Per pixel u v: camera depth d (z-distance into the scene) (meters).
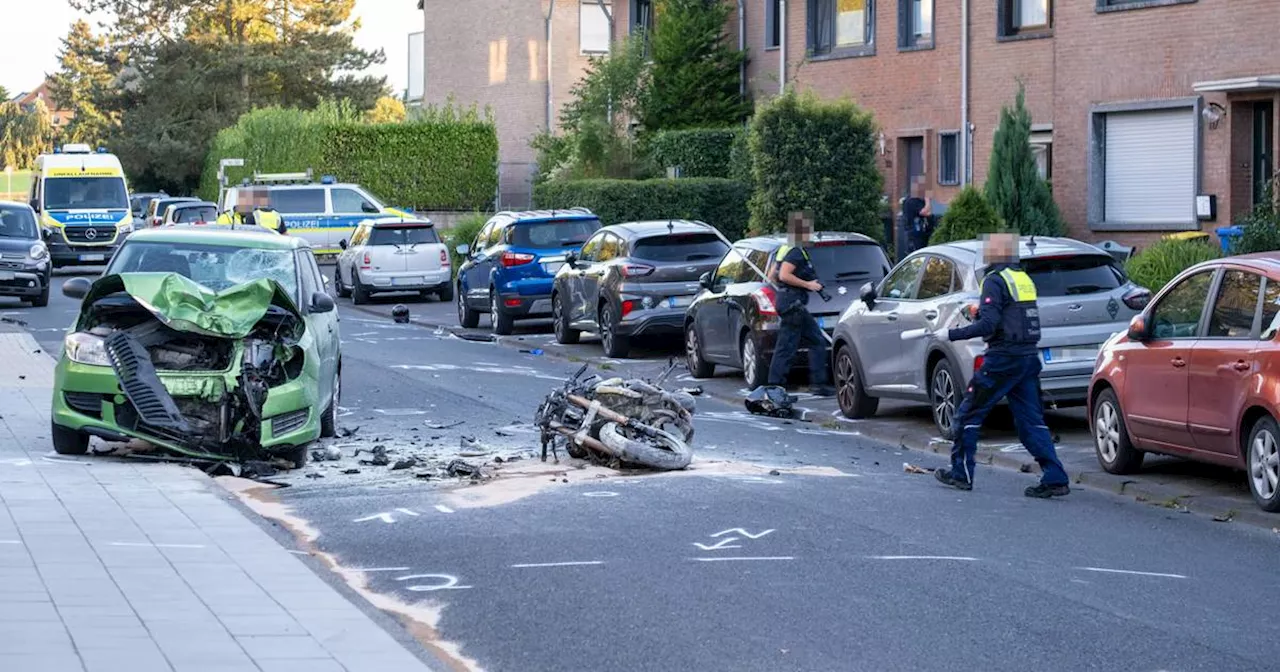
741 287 18.77
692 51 39.22
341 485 12.14
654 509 10.87
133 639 7.05
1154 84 25.84
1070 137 27.44
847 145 26.94
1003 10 30.16
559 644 7.46
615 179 37.22
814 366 17.42
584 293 23.88
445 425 15.59
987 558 9.40
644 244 22.53
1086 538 10.11
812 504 11.11
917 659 7.20
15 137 104.69
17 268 31.05
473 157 48.59
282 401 12.63
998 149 26.88
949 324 14.38
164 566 8.73
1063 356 14.02
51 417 13.92
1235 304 11.31
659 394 13.18
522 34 50.28
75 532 9.65
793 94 26.91
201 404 12.80
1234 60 24.47
